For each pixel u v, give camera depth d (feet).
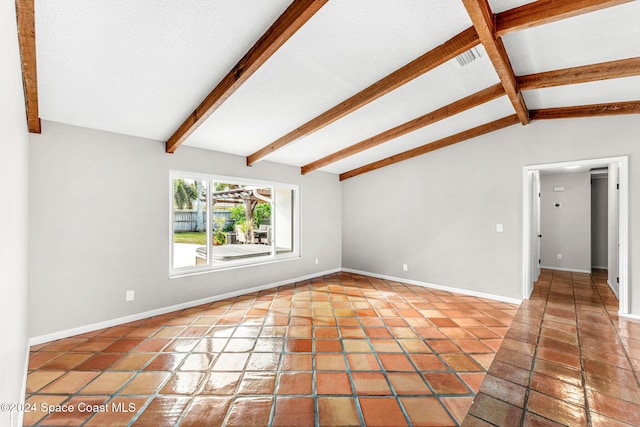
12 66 4.53
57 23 5.81
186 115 10.13
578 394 6.60
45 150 9.12
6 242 4.21
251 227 23.54
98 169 10.22
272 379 7.22
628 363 7.92
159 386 6.89
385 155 17.62
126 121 10.03
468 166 15.11
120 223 10.72
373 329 10.32
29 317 8.80
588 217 19.93
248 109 10.31
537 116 13.02
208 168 13.56
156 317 11.42
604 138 11.83
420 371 7.58
